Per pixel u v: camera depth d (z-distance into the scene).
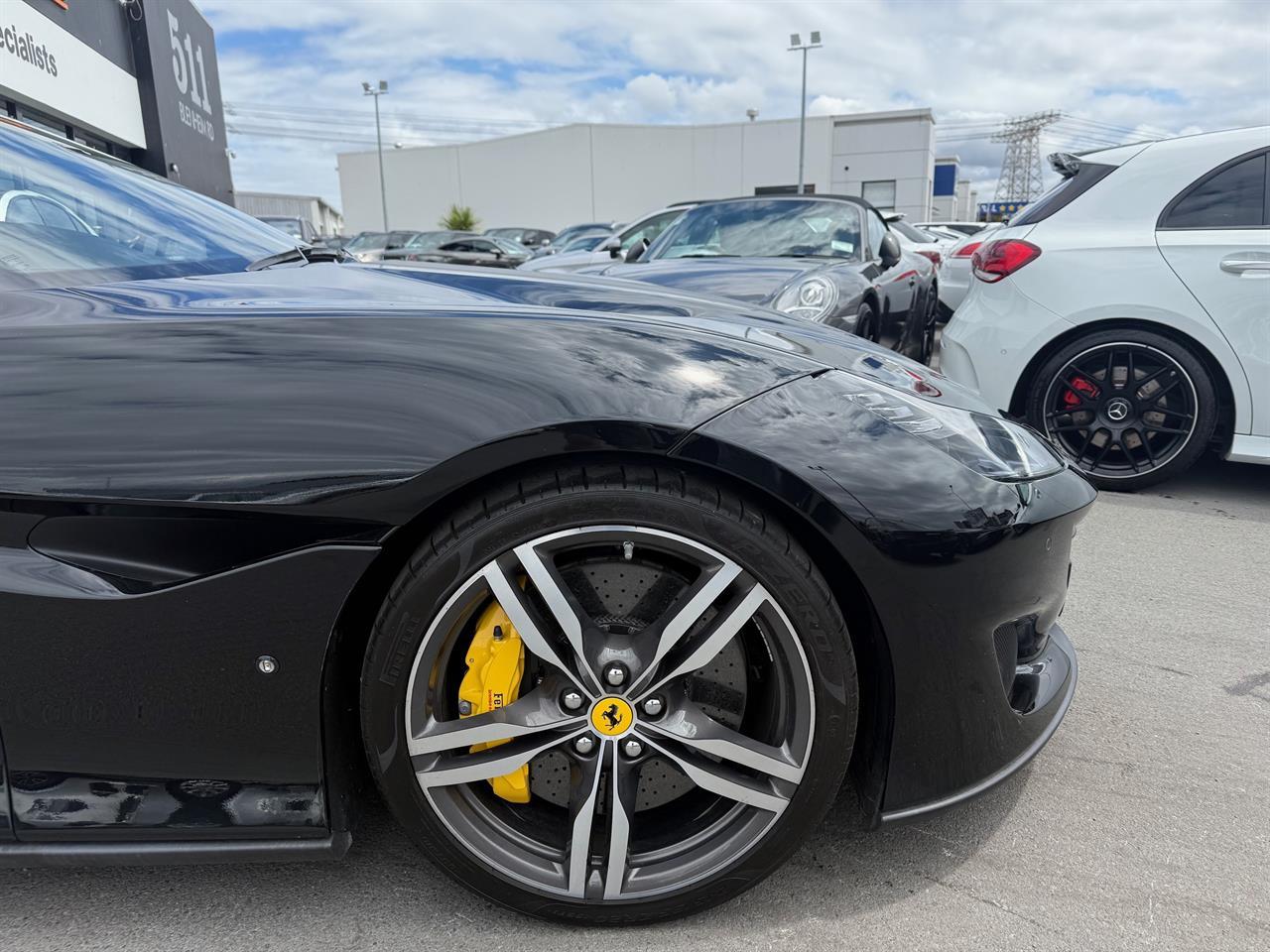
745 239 5.13
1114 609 2.71
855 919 1.41
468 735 1.31
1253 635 2.52
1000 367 3.86
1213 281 3.46
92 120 11.05
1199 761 1.88
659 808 1.43
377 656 1.27
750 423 1.28
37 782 1.29
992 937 1.37
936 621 1.32
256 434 1.24
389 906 1.44
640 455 1.27
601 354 1.35
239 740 1.29
